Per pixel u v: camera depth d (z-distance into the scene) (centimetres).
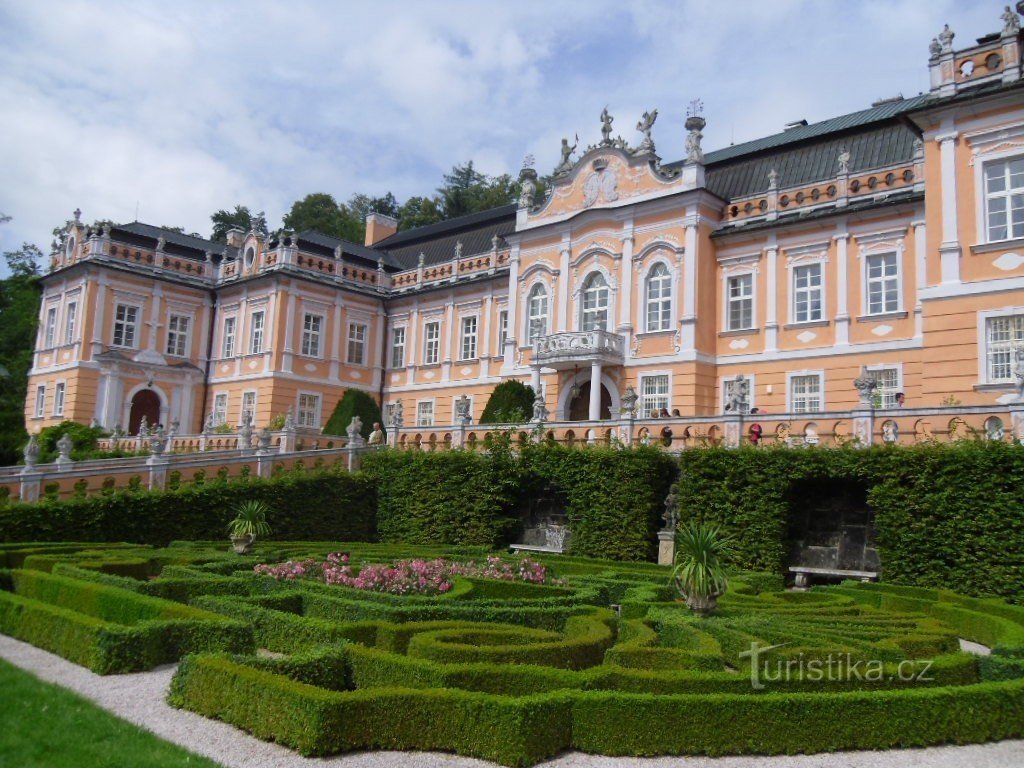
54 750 695
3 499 2141
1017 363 1966
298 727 760
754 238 3148
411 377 4503
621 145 3447
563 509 2491
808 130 3481
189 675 891
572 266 3522
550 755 770
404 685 873
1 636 1223
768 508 2005
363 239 7088
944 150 2377
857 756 802
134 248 4450
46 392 4428
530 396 3325
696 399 3077
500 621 1219
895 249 2814
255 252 4481
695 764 770
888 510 1828
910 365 2733
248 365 4381
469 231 4738
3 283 6309
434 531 2634
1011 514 1666
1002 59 2291
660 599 1473
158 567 1736
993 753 823
